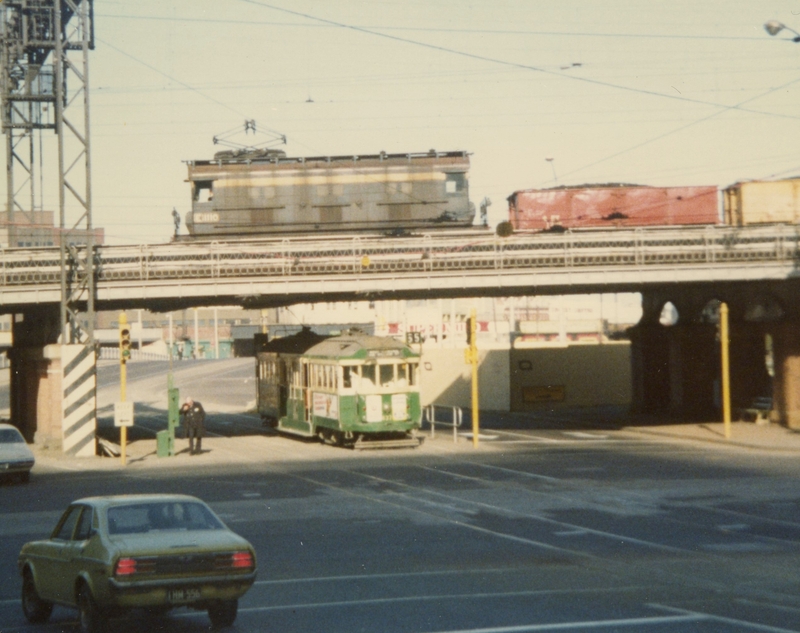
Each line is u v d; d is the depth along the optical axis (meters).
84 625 11.30
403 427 36.59
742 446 37.00
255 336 49.66
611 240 38.62
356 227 45.06
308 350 40.12
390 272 38.47
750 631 11.20
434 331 82.06
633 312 113.12
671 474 28.75
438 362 67.06
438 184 45.31
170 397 36.25
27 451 29.61
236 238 44.97
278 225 45.00
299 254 38.50
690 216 46.59
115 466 33.47
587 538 18.72
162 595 10.91
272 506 23.58
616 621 11.83
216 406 66.69
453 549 17.75
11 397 45.88
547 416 56.03
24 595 13.02
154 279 38.34
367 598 13.62
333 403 36.69
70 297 38.19
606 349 63.22
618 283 38.81
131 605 10.81
